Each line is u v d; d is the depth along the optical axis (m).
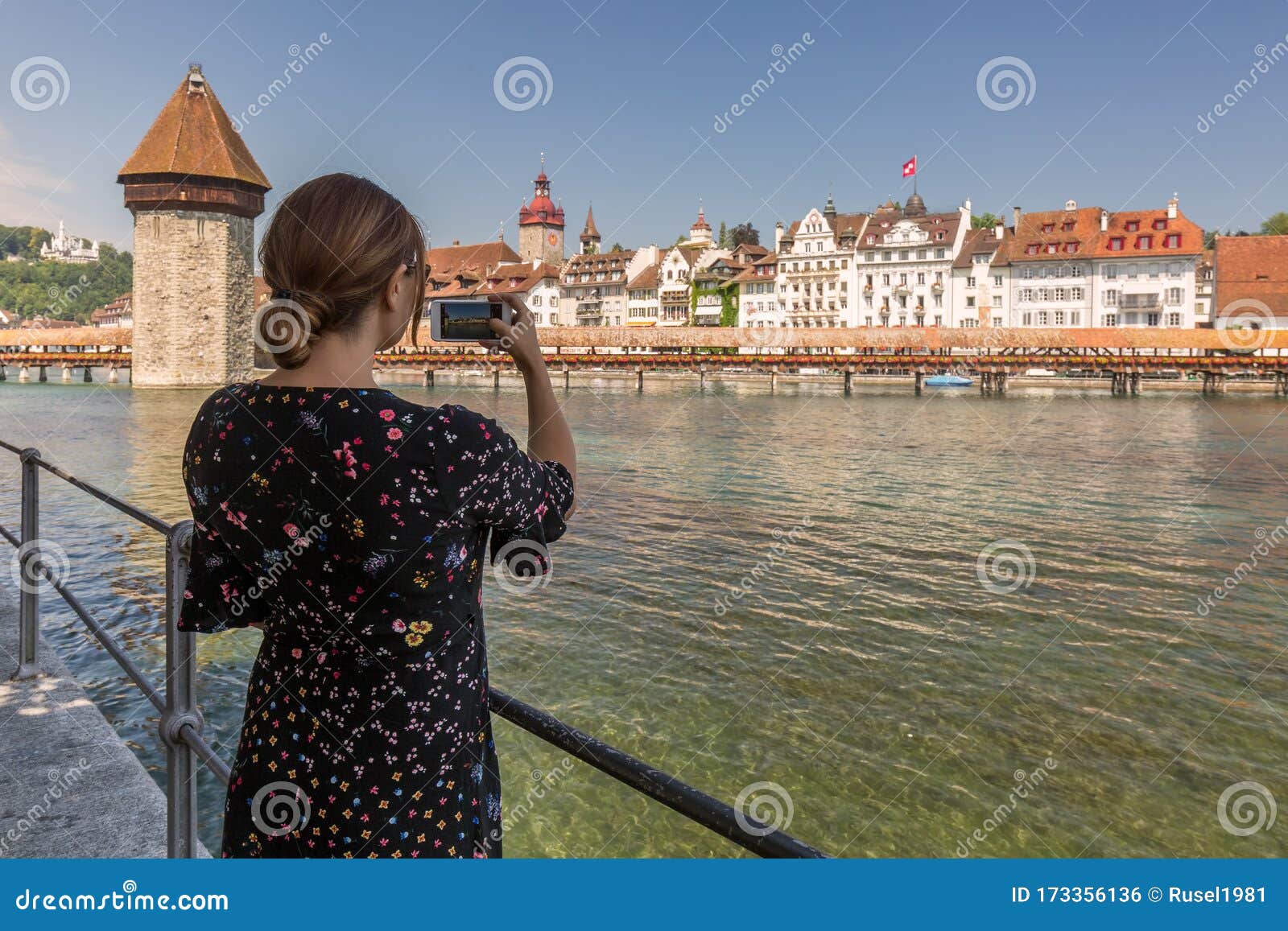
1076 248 78.44
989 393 67.25
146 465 25.27
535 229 114.44
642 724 7.93
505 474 1.12
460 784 1.20
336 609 1.12
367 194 1.15
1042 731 7.87
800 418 46.34
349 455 1.07
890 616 11.17
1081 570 13.70
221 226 66.75
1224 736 7.79
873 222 89.06
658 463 27.59
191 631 1.24
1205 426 41.53
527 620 10.74
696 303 97.00
